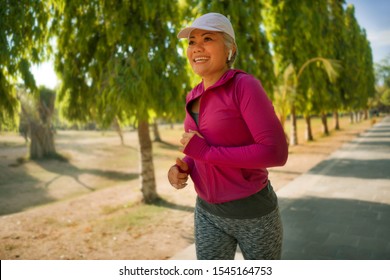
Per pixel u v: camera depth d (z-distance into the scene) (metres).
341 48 20.83
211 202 1.59
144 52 5.82
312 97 16.88
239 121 1.44
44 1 5.79
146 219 6.06
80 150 23.83
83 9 6.20
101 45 6.20
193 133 1.44
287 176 9.53
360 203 5.71
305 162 12.10
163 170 14.36
